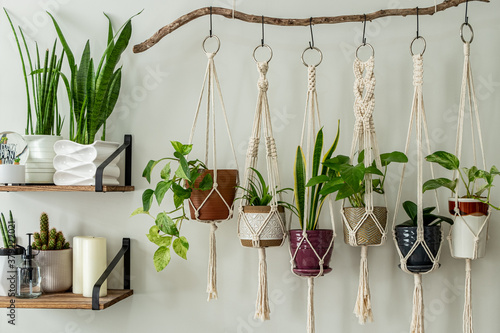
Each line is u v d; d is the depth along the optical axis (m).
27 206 1.84
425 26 1.76
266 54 1.80
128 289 1.79
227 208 1.65
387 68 1.77
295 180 1.62
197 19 1.82
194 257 1.79
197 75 1.82
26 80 1.76
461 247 1.59
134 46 1.75
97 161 1.67
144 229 1.81
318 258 1.60
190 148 1.62
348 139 1.77
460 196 1.73
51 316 1.82
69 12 1.85
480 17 1.76
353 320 1.75
